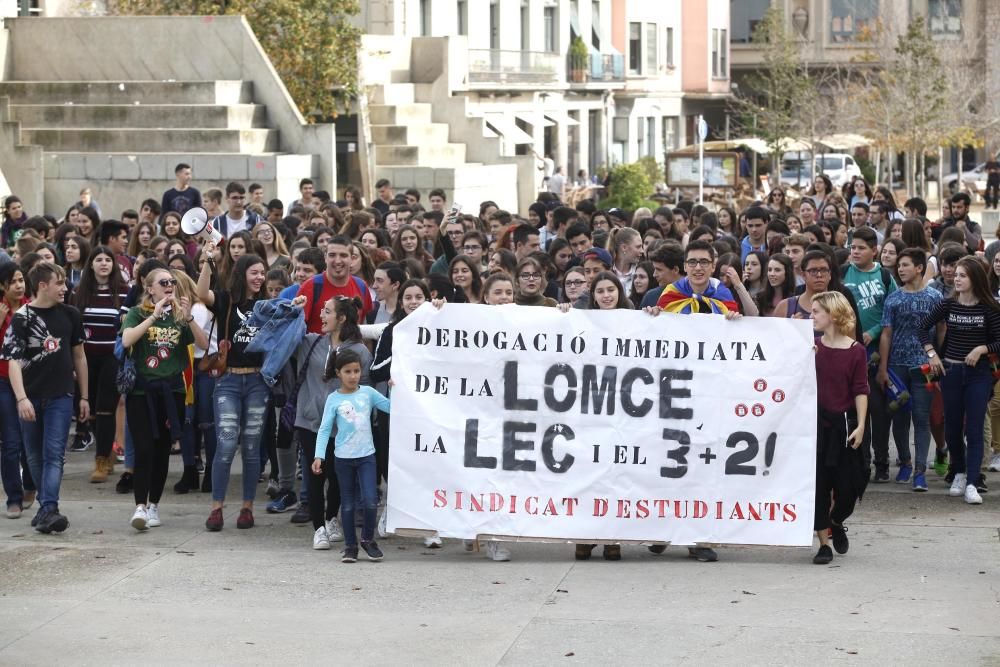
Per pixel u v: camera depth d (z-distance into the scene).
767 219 16.95
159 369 12.03
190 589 10.36
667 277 12.09
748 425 11.14
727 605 9.89
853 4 76.25
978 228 20.70
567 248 14.92
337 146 39.31
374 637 9.24
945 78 57.03
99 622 9.59
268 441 13.38
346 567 10.98
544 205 20.05
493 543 11.30
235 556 11.30
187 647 9.05
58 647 9.07
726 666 8.63
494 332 11.27
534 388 11.25
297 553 11.43
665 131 70.31
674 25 70.25
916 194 58.59
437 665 8.70
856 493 11.07
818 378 11.16
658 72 68.50
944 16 72.44
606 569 10.95
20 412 11.85
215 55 32.09
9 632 9.37
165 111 30.91
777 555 11.44
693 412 11.16
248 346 11.67
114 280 14.77
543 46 57.28
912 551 11.44
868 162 65.56
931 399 13.59
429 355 11.30
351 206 23.53
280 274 12.59
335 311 11.45
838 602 9.95
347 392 11.20
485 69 50.38
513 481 11.22
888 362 13.73
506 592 10.27
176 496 13.57
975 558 11.20
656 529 11.17
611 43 64.38
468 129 41.75
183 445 13.67
